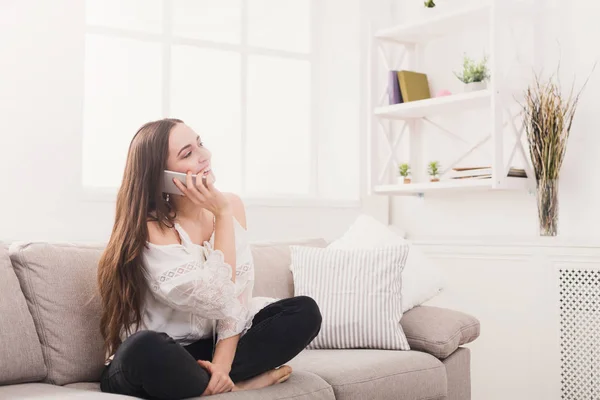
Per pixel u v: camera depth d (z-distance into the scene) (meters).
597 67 3.15
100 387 1.99
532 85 3.33
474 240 3.31
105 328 2.07
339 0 4.04
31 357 2.02
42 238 2.90
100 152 3.41
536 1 3.34
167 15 3.49
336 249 2.77
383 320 2.57
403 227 3.99
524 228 3.43
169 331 2.07
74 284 2.16
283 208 3.65
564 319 2.98
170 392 1.77
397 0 4.01
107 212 3.06
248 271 2.15
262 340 2.00
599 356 2.88
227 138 3.77
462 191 3.67
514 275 3.13
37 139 2.89
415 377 2.39
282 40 4.02
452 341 2.58
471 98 3.31
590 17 3.17
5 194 2.82
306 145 4.07
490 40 3.26
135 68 3.48
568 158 3.24
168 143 2.07
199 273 1.94
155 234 2.02
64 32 2.96
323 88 4.08
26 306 2.07
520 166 3.42
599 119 3.14
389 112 3.69
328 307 2.61
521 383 3.11
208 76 3.71
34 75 2.89
